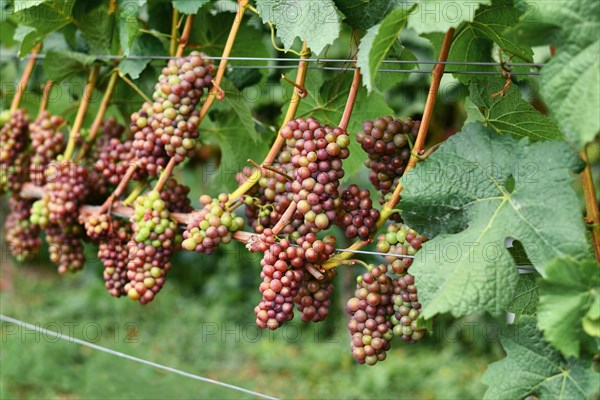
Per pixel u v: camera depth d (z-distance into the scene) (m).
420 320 0.98
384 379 3.44
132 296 1.16
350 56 1.16
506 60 1.22
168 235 1.15
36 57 1.36
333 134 1.04
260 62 1.33
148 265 1.16
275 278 1.04
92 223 1.21
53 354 3.33
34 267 5.15
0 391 2.94
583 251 0.94
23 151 1.36
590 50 0.93
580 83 0.93
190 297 4.64
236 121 1.36
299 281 1.05
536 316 1.00
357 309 1.05
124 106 1.40
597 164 2.29
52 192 1.27
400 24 0.99
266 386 3.52
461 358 3.63
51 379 3.15
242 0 1.16
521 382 0.98
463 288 0.96
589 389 0.96
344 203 1.06
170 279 4.79
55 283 4.98
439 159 1.01
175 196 1.19
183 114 1.15
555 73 0.94
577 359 0.97
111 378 3.18
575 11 0.93
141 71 1.25
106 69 1.32
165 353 3.80
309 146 1.03
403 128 1.07
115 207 1.21
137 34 1.24
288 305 1.04
